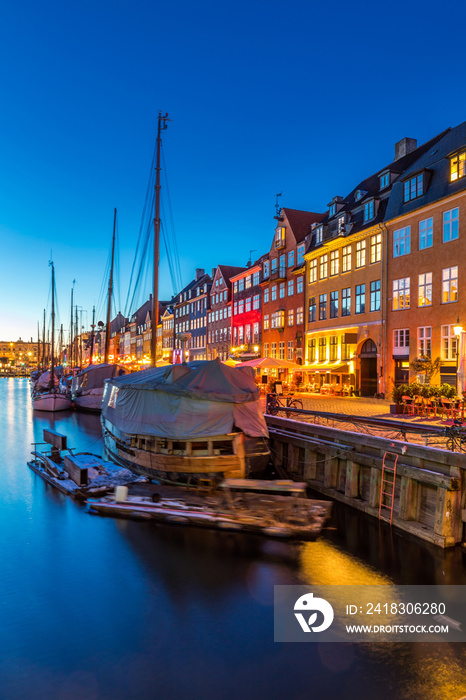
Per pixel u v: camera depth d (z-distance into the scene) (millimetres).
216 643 7133
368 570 9375
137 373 17938
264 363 22500
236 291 53625
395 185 27766
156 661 6727
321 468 14969
